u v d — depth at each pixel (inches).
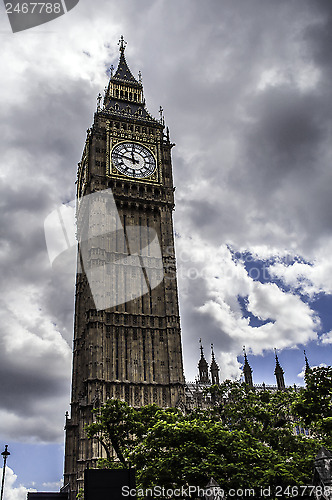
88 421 2541.8
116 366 2773.1
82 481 2428.6
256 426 1664.6
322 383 1494.8
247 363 3892.7
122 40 4345.5
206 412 1846.7
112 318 2893.7
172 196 3403.1
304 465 1359.5
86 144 3535.9
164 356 2874.0
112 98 3897.6
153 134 3634.4
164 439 1379.2
